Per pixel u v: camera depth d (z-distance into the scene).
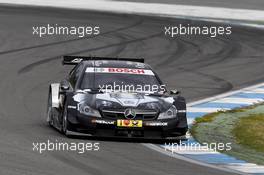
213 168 37.66
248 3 145.00
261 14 132.38
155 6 137.00
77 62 52.75
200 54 91.94
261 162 40.44
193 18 124.00
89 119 44.38
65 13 124.06
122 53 90.00
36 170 34.19
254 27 117.31
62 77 75.12
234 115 56.66
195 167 37.56
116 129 44.28
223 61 87.88
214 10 134.38
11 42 95.31
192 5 141.12
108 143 43.69
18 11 123.69
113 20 118.25
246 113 57.78
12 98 61.91
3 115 53.19
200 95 67.00
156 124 44.53
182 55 90.69
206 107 60.41
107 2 140.12
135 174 34.69
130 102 45.00
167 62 85.75
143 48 94.25
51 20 115.19
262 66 85.56
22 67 79.38
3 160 36.19
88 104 44.91
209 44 99.44
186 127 45.62
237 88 72.00
